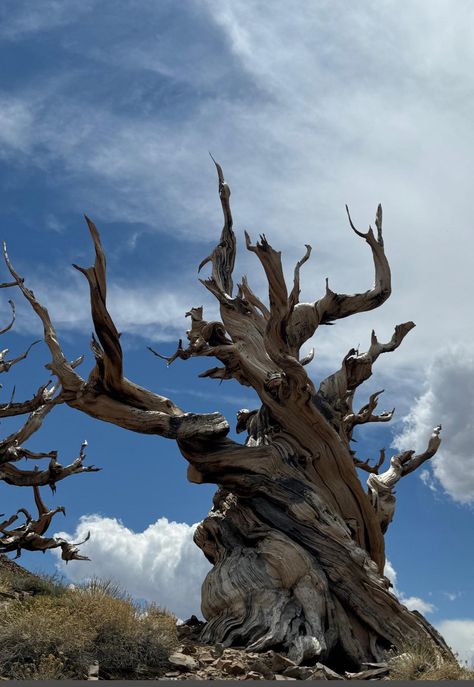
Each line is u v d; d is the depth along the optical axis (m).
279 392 15.14
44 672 8.64
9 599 11.12
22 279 15.25
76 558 16.67
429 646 12.80
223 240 18.22
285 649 12.24
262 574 13.32
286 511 14.29
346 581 13.54
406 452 17.31
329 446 15.15
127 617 10.45
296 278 14.76
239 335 16.80
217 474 14.74
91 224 13.98
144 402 14.98
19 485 16.64
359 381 16.50
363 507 15.15
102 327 14.24
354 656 13.04
